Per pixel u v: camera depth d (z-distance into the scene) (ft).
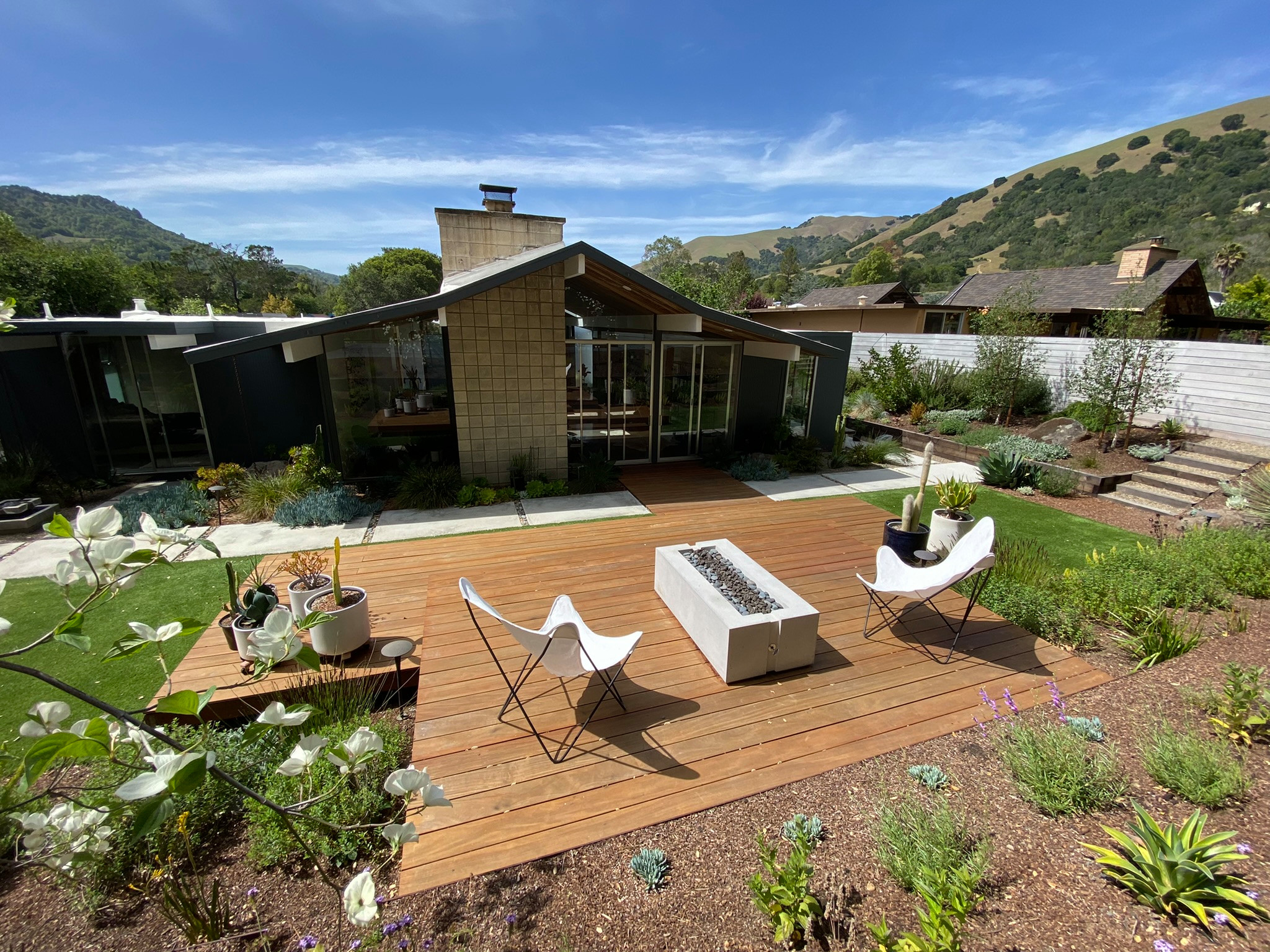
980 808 9.39
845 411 50.55
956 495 21.11
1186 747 9.69
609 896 8.16
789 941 7.42
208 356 22.47
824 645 14.71
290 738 11.52
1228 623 15.24
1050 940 6.98
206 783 10.11
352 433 30.35
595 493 29.43
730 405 37.06
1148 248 62.49
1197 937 6.86
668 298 26.78
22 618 17.07
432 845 8.98
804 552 20.83
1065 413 40.01
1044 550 21.49
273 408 32.68
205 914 8.31
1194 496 27.86
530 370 28.50
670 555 16.63
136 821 4.19
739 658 12.90
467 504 27.25
